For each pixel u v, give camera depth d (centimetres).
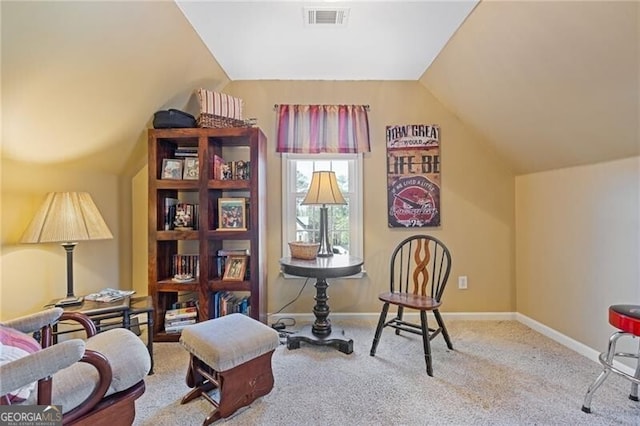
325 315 264
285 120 313
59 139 207
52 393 120
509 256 318
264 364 184
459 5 206
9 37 148
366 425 166
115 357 143
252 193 268
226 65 288
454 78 277
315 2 205
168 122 263
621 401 183
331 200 272
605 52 166
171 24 213
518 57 210
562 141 237
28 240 192
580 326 244
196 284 267
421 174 317
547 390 195
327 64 287
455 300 318
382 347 256
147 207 292
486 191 318
